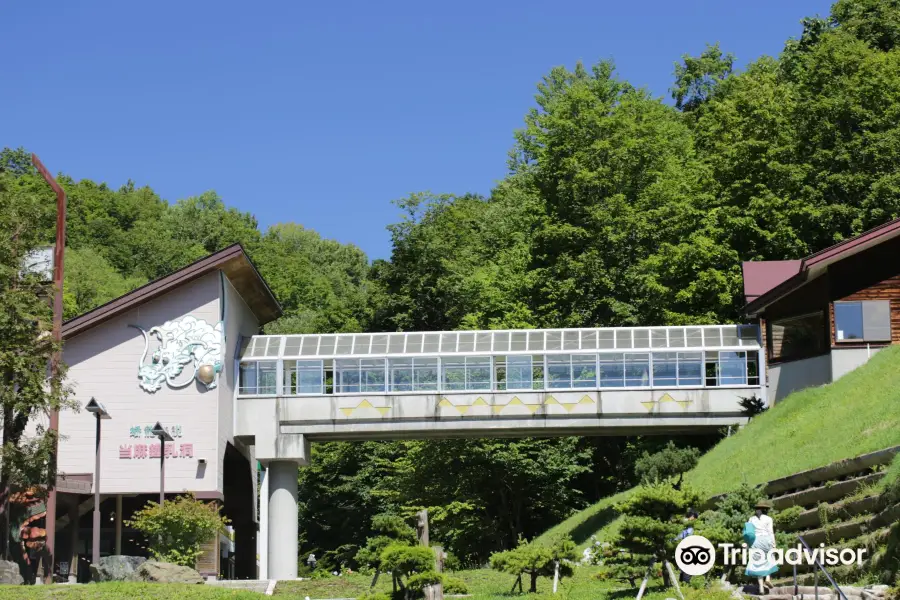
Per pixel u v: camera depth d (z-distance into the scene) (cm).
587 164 6612
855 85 5803
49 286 3694
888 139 5575
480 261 7994
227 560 4875
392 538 2767
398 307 7200
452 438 5003
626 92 7969
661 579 2652
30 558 3703
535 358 4825
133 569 3444
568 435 4959
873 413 3494
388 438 4947
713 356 4809
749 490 2617
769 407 4694
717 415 4766
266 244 11881
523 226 7469
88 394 4572
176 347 4597
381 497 6338
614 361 4822
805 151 5834
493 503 5706
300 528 6719
